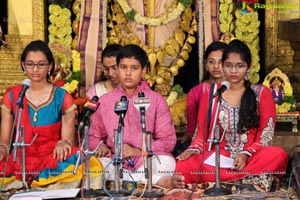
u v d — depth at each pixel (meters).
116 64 8.13
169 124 7.88
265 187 7.53
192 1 9.98
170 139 7.86
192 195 7.25
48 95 7.71
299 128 9.57
